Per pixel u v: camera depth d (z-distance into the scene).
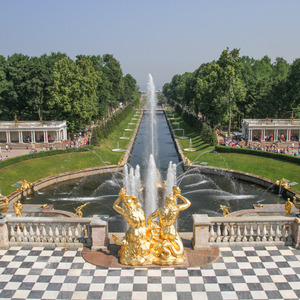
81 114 81.81
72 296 14.95
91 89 85.62
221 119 93.31
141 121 158.12
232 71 86.19
